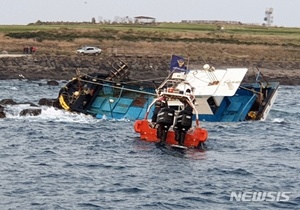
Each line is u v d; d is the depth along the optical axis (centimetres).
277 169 7881
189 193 6694
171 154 8488
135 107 11844
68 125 10862
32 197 6431
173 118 8831
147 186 6900
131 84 12088
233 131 10788
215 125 11306
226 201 6462
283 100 17350
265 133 10744
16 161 7975
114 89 12069
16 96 16450
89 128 10581
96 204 6241
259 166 8031
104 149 8806
